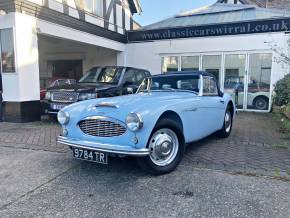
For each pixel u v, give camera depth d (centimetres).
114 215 262
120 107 346
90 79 828
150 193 308
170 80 513
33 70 791
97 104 369
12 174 369
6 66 764
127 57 1333
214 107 499
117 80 791
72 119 371
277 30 1029
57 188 324
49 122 775
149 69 1289
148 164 346
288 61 961
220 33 1125
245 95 1112
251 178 350
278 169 381
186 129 407
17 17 732
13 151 479
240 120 850
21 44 749
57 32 891
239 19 1181
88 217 258
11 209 274
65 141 366
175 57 1233
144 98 394
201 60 1180
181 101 402
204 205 279
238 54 1108
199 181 341
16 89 758
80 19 1009
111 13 1230
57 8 901
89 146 343
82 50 1431
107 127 344
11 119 775
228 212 265
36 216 261
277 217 256
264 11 1230
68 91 707
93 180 347
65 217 259
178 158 379
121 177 356
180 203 284
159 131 358
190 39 1188
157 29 1243
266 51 1054
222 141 558
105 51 1381
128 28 1388
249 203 283
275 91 972
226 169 382
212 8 1388
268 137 596
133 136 328
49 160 428
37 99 806
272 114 986
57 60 1500
